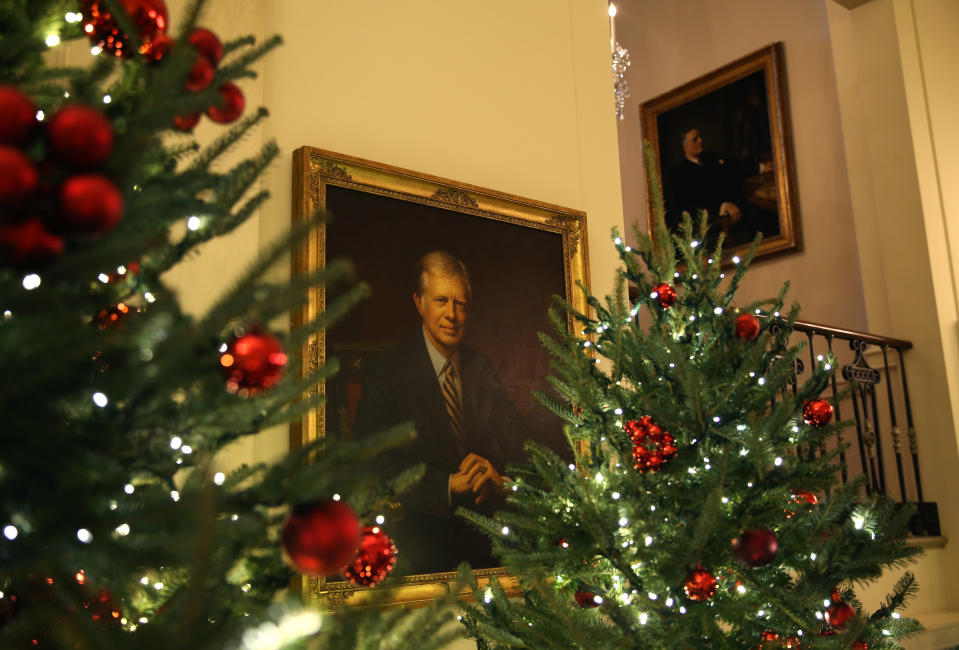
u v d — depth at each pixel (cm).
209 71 110
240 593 103
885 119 531
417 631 108
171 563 87
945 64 554
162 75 88
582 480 213
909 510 226
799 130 611
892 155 525
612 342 252
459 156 323
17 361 75
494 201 319
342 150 288
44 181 85
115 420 95
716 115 663
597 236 365
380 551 126
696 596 194
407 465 272
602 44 393
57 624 89
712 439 227
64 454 82
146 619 109
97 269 84
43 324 78
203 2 94
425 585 263
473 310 304
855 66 557
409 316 285
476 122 332
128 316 106
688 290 253
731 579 224
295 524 95
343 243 273
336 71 292
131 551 82
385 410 271
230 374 94
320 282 91
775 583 217
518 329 316
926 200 511
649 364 246
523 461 304
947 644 413
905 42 535
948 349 489
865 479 238
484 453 294
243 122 119
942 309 496
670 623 204
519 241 326
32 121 82
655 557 210
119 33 105
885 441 502
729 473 223
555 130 361
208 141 246
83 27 106
